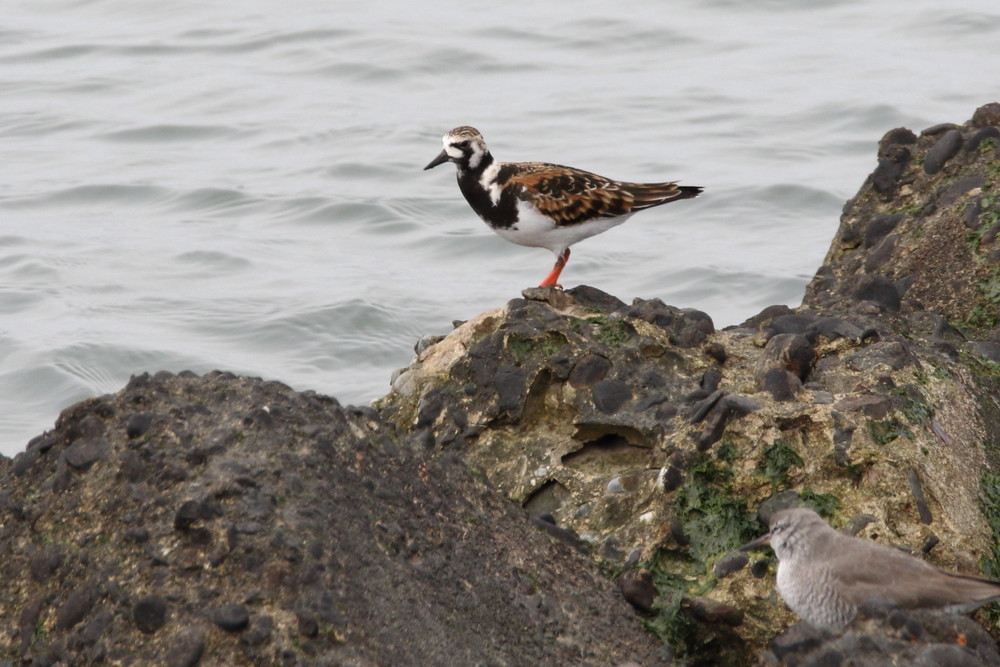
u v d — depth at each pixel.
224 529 7.87
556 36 33.38
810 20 34.00
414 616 7.84
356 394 18.11
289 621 7.52
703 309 20.38
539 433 10.26
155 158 26.97
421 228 23.81
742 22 34.12
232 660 7.40
